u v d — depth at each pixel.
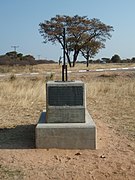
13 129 8.59
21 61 73.19
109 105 13.08
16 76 27.70
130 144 7.20
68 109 6.99
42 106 12.68
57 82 7.19
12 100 13.95
